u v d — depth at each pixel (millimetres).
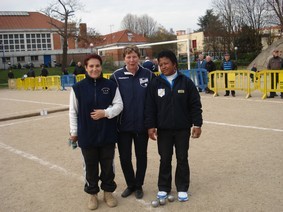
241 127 7797
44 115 11398
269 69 12891
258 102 11555
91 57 3811
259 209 3727
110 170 4027
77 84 3852
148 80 4133
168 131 4074
